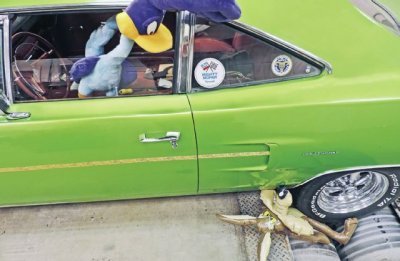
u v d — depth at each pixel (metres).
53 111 2.03
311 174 2.28
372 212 2.62
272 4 1.98
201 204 2.83
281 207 2.47
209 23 1.89
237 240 2.60
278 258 2.44
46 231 2.72
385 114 2.03
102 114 2.02
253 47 1.98
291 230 2.47
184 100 2.03
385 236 2.53
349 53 2.00
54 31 2.11
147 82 2.06
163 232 2.67
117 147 2.10
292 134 2.09
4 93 2.04
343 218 2.62
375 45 2.01
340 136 2.09
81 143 2.08
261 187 2.41
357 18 2.00
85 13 1.98
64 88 2.08
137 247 2.60
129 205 2.85
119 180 2.26
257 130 2.06
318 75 2.04
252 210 2.76
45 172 2.19
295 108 2.01
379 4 2.20
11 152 2.09
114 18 1.98
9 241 2.67
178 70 1.99
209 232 2.65
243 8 1.95
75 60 2.06
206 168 2.23
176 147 2.11
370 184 2.51
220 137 2.08
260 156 2.18
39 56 2.11
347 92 2.02
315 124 2.06
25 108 2.04
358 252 2.51
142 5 1.81
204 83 2.03
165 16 1.89
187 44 1.93
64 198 2.39
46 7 1.92
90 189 2.32
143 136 2.06
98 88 2.06
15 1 1.92
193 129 2.05
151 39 1.90
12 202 2.41
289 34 1.97
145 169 2.21
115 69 2.02
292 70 2.04
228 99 2.03
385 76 2.03
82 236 2.68
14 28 1.99
